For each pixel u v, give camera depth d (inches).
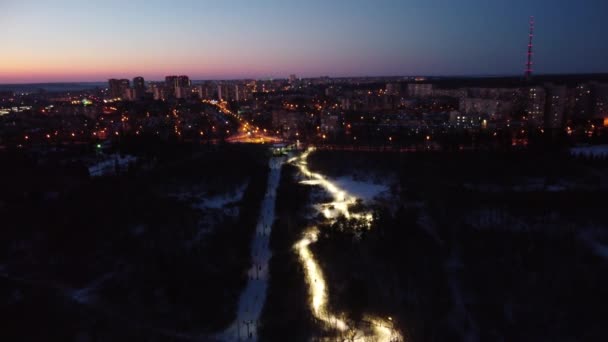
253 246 4527.6
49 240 4362.7
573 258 3809.1
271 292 3533.5
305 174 7755.9
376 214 5002.5
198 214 5177.2
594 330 2992.1
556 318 3137.3
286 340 2913.4
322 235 4544.8
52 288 3531.0
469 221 4731.8
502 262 3828.7
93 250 4168.3
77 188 6008.9
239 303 3398.1
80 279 3686.0
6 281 3634.4
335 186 6781.5
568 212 4810.5
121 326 3036.4
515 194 5418.3
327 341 2893.7
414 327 3058.6
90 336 2913.4
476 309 3280.0
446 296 3432.6
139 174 7003.0
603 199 5137.8
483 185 6112.2
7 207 5231.3
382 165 7706.7
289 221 5083.7
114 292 3457.2
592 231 4350.4
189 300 3353.8
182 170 7445.9
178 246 4291.3
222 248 4291.3
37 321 3068.4
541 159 7052.2
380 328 3046.3
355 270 3799.2
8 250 4220.0
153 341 2871.6
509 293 3435.0
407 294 3449.8
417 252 4025.6
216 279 3693.4
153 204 5393.7
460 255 4060.0
